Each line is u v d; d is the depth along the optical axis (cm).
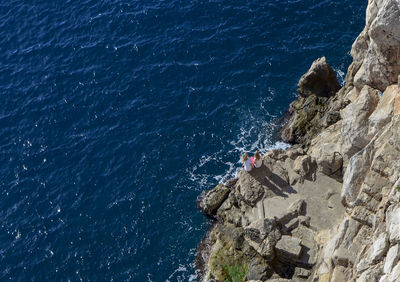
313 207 4266
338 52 6006
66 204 5097
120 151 5438
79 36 6588
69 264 4691
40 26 6788
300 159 4566
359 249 3459
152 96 5875
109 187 5175
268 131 5431
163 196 5056
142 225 4881
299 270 3972
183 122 5609
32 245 4841
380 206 3375
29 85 6153
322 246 3950
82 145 5534
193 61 6138
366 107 4066
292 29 6297
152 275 4559
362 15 6306
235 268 4262
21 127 5762
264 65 5997
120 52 6334
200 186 5091
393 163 3447
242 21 6462
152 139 5494
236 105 5691
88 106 5866
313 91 5322
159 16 6650
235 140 5409
